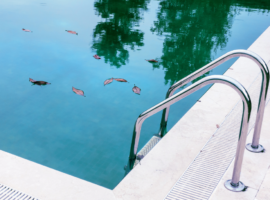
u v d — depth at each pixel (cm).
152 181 183
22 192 168
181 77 362
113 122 274
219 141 219
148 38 480
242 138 159
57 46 432
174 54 427
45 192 169
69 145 241
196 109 259
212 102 272
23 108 288
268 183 178
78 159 225
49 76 350
